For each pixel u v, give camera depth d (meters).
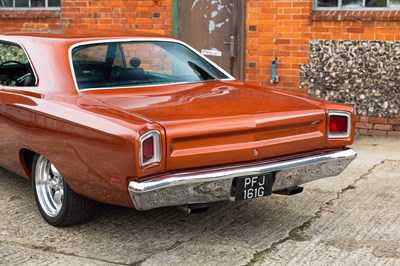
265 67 9.54
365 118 9.05
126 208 5.71
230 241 4.95
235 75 9.79
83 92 5.07
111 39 5.58
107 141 4.36
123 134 4.24
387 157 7.73
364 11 8.94
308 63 9.26
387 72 8.84
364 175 6.88
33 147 5.12
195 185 4.37
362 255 4.64
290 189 4.93
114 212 5.61
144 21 10.35
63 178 4.92
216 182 4.43
